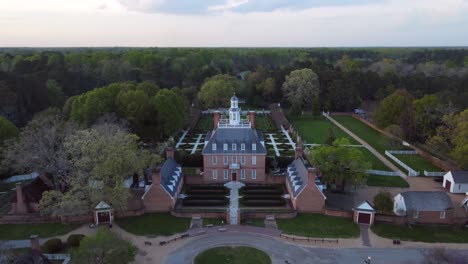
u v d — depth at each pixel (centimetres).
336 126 13212
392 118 11675
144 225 5828
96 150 6009
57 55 18900
